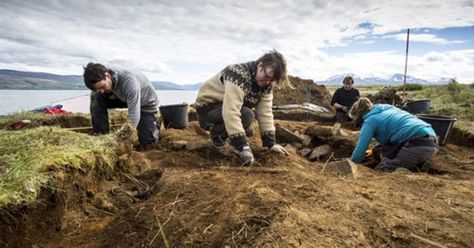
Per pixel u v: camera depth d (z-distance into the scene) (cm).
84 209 223
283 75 306
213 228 175
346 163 294
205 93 365
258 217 172
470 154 489
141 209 206
